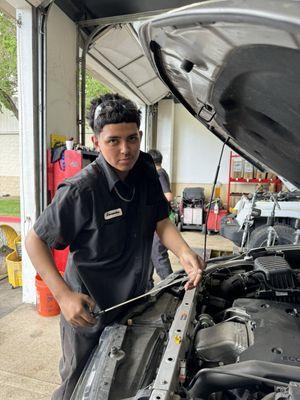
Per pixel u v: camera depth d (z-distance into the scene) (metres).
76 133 3.29
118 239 1.18
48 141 2.77
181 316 1.05
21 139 2.73
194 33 0.73
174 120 7.41
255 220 3.90
